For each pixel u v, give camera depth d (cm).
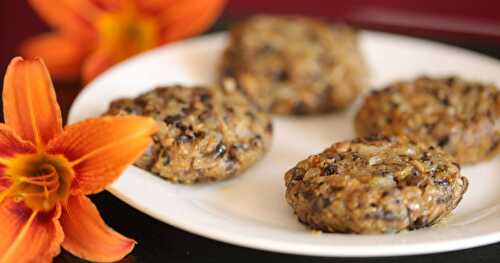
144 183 40
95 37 54
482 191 43
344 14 70
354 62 50
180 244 39
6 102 38
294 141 47
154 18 54
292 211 41
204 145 42
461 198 40
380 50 54
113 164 37
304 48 50
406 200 37
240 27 52
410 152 40
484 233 37
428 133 44
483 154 44
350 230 37
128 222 40
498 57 56
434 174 38
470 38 60
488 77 51
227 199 41
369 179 38
